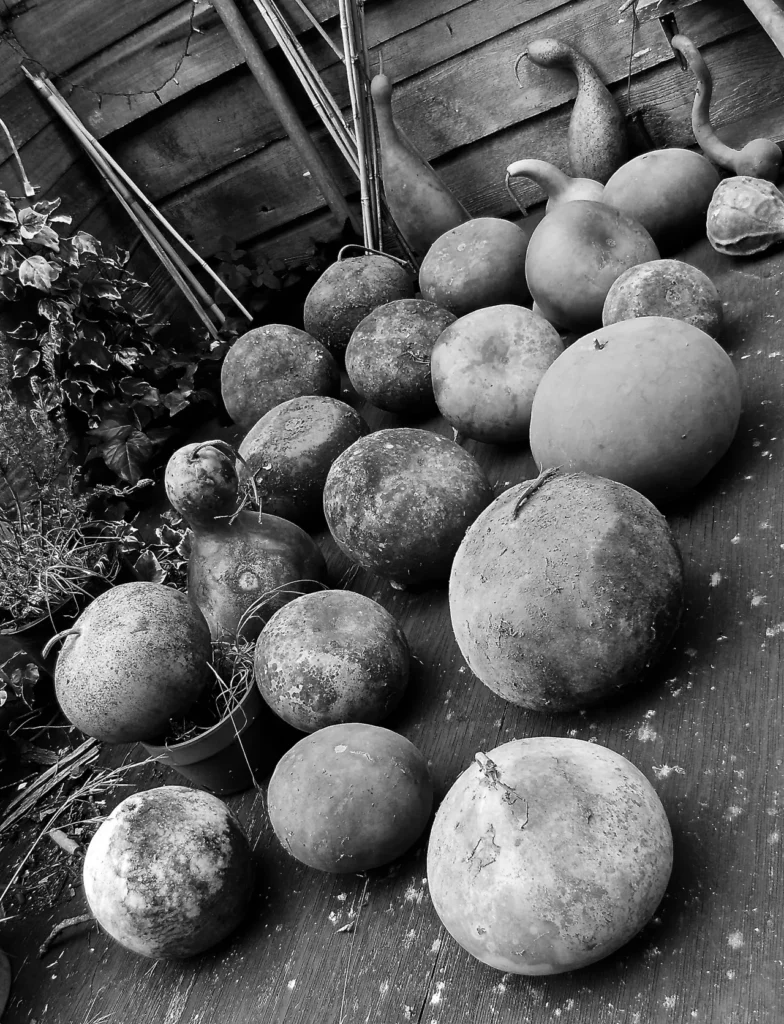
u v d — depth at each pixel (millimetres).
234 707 1735
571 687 1412
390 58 3305
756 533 1655
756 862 1163
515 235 2777
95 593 2432
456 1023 1183
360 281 2965
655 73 3176
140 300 3635
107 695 1689
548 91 3291
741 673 1422
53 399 2951
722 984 1062
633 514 1439
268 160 3590
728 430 1718
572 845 1097
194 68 3383
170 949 1406
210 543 2066
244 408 2836
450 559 1942
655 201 2682
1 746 2283
